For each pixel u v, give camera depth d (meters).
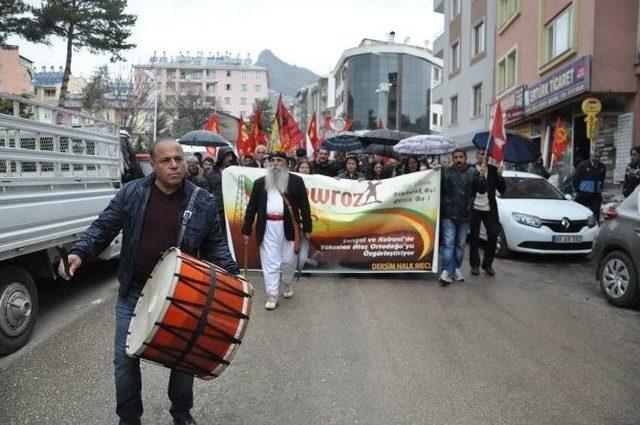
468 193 8.15
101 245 3.36
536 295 7.54
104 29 30.28
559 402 4.20
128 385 3.32
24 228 5.38
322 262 8.55
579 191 12.31
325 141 15.50
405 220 8.52
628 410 4.09
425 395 4.32
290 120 13.30
